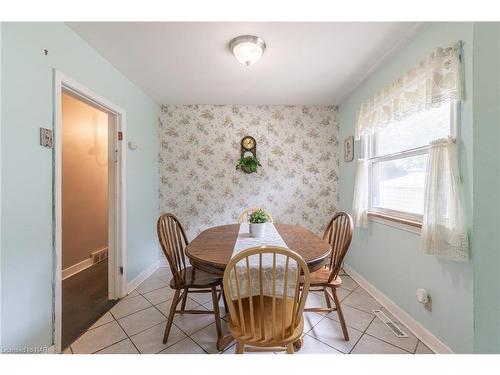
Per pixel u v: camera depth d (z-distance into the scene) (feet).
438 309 4.94
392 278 6.53
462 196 4.28
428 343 5.16
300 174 10.52
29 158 4.25
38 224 4.43
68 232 9.45
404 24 5.19
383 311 6.55
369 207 7.92
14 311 3.99
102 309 6.77
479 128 2.07
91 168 10.69
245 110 10.46
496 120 1.98
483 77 2.05
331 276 5.40
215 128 10.44
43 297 4.53
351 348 5.09
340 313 5.39
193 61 6.75
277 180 10.52
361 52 6.28
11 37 3.94
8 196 3.89
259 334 3.66
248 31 5.39
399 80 5.89
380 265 7.13
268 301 4.47
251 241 5.62
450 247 4.37
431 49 5.05
